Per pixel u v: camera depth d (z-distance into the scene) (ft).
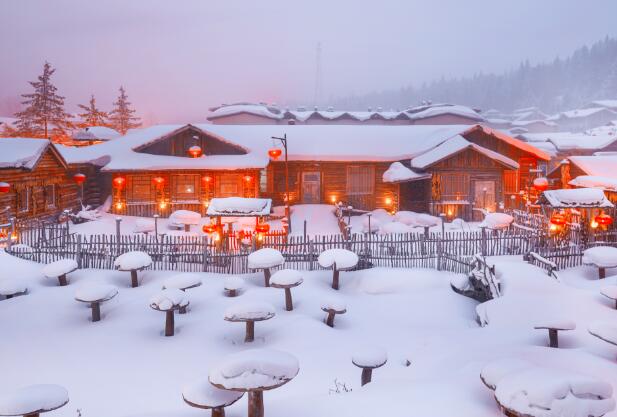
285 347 35.94
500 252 57.62
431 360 30.27
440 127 105.81
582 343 32.40
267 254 47.93
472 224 85.76
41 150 74.54
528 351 29.27
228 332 38.73
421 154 95.09
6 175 69.97
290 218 81.97
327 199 96.73
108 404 27.81
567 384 17.58
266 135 101.76
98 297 39.83
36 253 55.57
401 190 93.04
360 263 55.88
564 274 52.06
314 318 41.78
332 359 33.81
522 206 95.40
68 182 89.04
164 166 86.63
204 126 106.11
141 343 36.88
